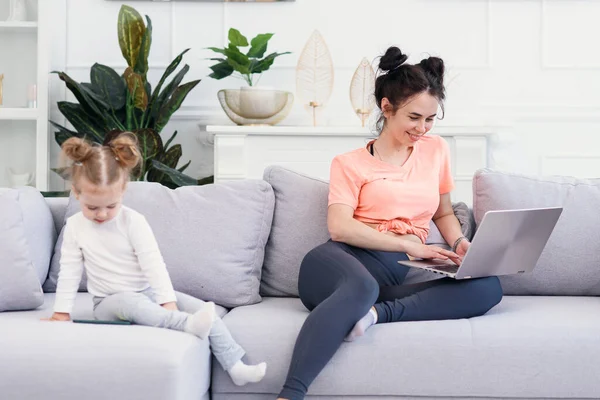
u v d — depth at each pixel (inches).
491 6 153.8
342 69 155.2
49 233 89.6
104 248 72.9
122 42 143.5
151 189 88.4
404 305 73.9
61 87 155.9
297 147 138.3
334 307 69.0
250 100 143.0
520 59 154.1
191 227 85.2
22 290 76.9
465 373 68.9
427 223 85.4
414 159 86.0
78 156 69.9
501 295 77.8
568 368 68.9
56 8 154.4
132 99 140.4
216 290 83.4
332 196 83.5
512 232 73.5
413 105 81.1
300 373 66.4
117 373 60.1
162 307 70.2
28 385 60.3
